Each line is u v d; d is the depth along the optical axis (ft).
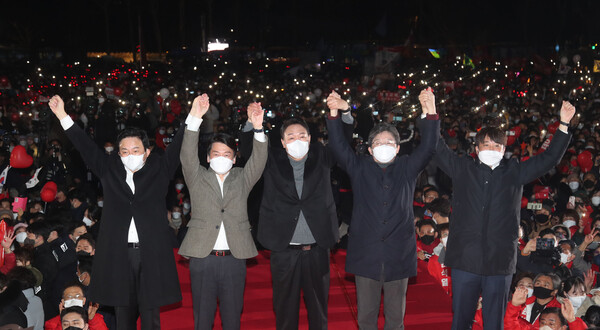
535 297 22.11
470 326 17.87
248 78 121.29
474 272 17.21
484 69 111.55
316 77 138.82
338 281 25.20
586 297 21.22
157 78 120.16
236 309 17.65
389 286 17.57
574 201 31.58
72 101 70.64
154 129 60.39
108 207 16.92
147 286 16.81
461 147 49.47
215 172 17.62
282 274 17.69
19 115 61.87
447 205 28.22
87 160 17.03
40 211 31.83
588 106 67.41
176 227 37.70
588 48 102.37
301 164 17.72
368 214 17.39
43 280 23.41
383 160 17.25
